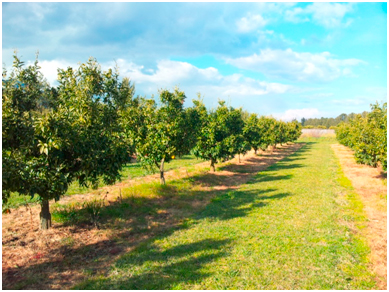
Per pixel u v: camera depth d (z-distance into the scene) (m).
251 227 8.14
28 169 6.11
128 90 9.43
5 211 8.79
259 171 19.70
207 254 6.37
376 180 14.97
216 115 18.52
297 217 9.02
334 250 6.54
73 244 6.92
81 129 7.41
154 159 12.41
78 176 7.60
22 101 7.23
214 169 18.67
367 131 17.44
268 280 5.26
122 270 5.66
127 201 10.62
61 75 8.18
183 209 10.17
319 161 24.78
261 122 32.09
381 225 8.28
